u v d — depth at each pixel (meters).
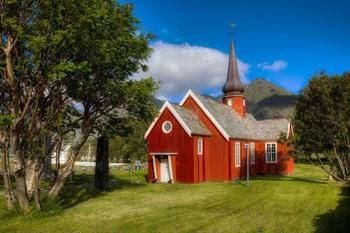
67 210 19.27
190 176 31.64
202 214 17.97
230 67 44.44
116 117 22.97
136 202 21.97
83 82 18.23
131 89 19.53
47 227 15.45
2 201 21.11
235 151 35.31
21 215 17.06
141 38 20.50
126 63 19.67
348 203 20.34
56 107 18.52
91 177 38.88
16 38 15.64
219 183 31.30
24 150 17.09
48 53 16.45
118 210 19.28
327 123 26.61
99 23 17.14
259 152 42.84
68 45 16.23
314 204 20.38
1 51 16.12
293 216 17.33
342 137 26.70
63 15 16.39
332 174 28.80
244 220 16.52
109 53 17.62
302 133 28.06
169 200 22.69
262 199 22.28
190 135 31.75
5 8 15.65
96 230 14.99
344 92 25.98
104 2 18.88
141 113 22.75
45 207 17.94
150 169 34.06
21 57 16.61
